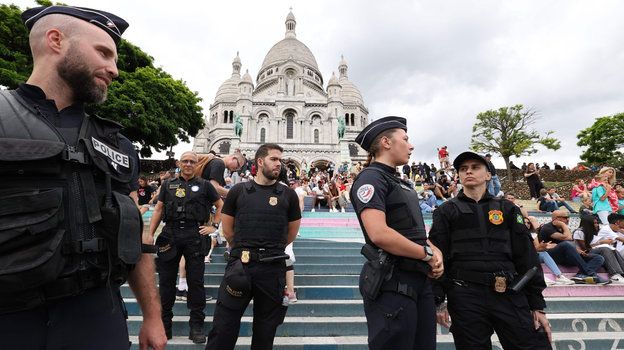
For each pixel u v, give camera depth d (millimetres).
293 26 82000
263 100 55781
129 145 1877
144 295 1763
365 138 2764
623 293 5852
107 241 1438
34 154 1242
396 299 2262
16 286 1132
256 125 54875
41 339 1263
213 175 5707
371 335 2283
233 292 3072
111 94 23266
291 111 56156
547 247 6484
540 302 2756
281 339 4297
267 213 3338
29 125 1321
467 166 3096
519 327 2648
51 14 1517
